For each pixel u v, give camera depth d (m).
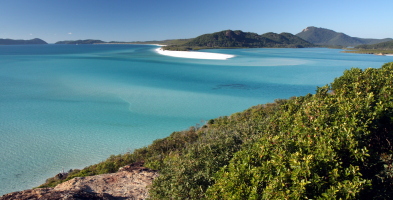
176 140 26.47
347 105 10.32
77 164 28.64
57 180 22.98
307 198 6.58
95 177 15.45
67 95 61.19
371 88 13.22
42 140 35.22
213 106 54.53
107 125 41.94
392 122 9.54
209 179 9.84
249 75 97.19
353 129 8.52
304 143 8.75
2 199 10.50
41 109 49.75
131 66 123.12
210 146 12.59
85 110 49.75
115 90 67.81
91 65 126.25
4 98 57.34
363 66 126.06
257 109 34.41
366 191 7.18
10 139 35.28
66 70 105.75
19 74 92.38
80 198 11.10
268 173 7.69
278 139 9.72
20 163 28.61
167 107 53.19
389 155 8.21
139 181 14.73
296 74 100.00
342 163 7.83
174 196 9.77
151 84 77.56
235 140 13.99
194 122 44.25
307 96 16.48
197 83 80.50
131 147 33.53
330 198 6.42
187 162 11.33
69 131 38.78
